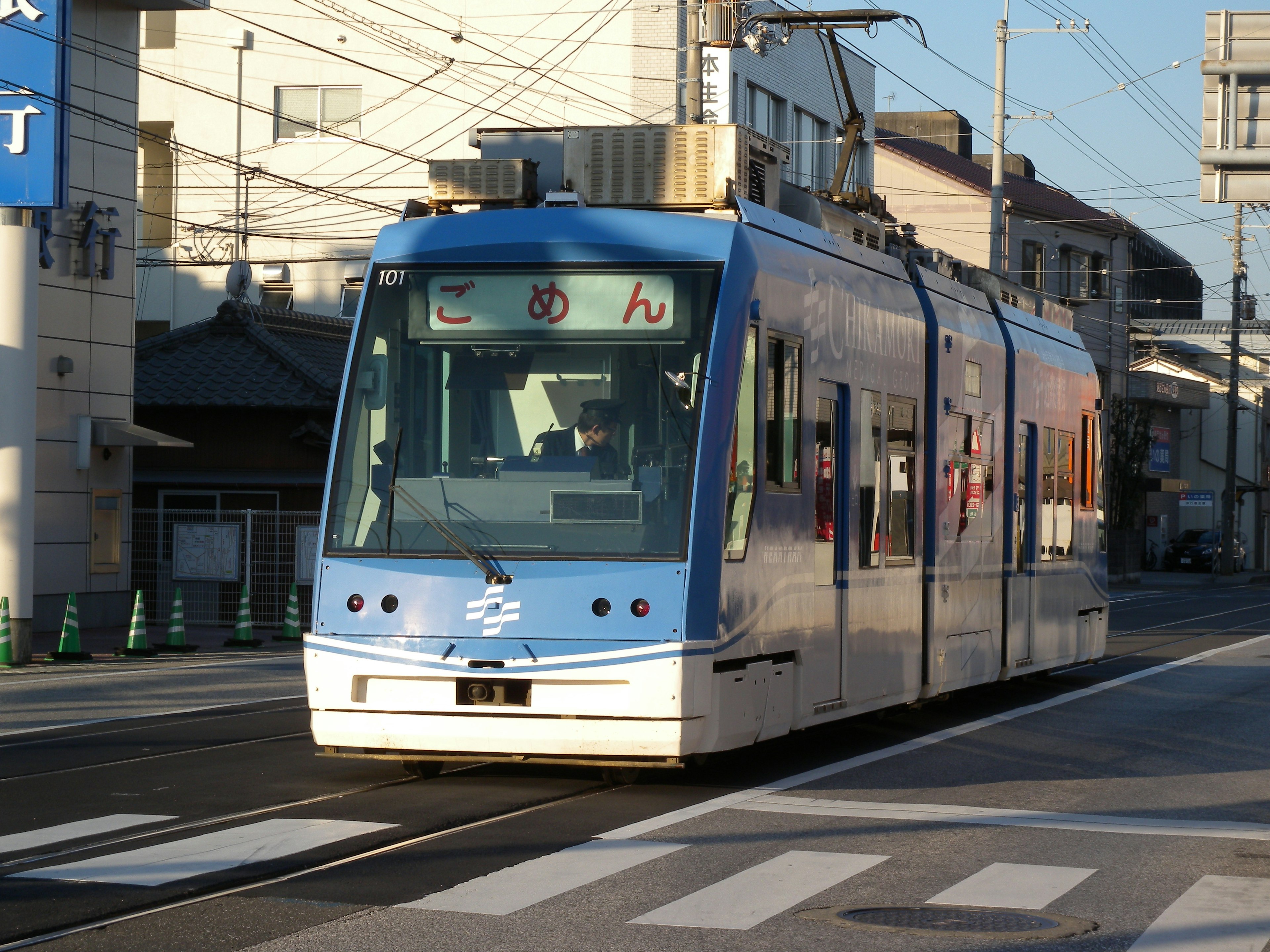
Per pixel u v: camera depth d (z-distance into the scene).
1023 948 9.29
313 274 61.72
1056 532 25.77
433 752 14.10
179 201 62.78
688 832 12.73
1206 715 22.81
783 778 15.89
